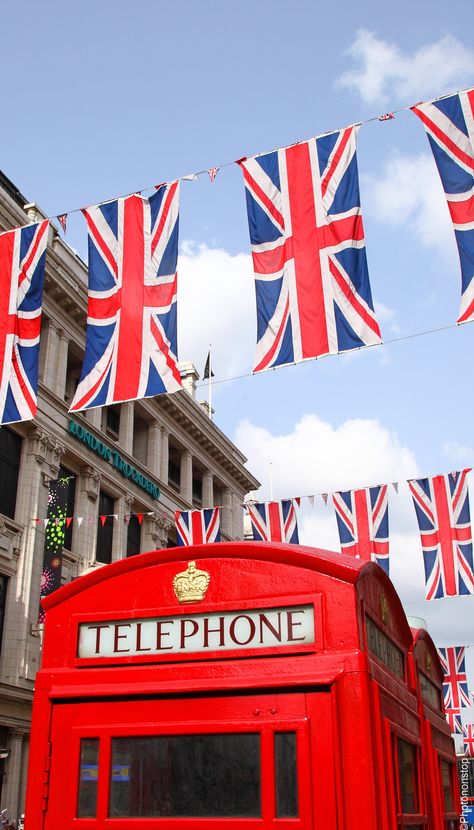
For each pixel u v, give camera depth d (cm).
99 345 1291
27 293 1411
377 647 427
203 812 363
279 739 363
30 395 1352
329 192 1189
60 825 384
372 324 1111
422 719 556
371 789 342
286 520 2431
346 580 383
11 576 2719
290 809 350
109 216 1359
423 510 2211
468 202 1087
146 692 391
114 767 386
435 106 1135
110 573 435
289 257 1183
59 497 2833
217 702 379
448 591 2111
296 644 379
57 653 427
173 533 3981
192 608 405
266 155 1247
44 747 404
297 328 1144
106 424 3584
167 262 1298
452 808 701
